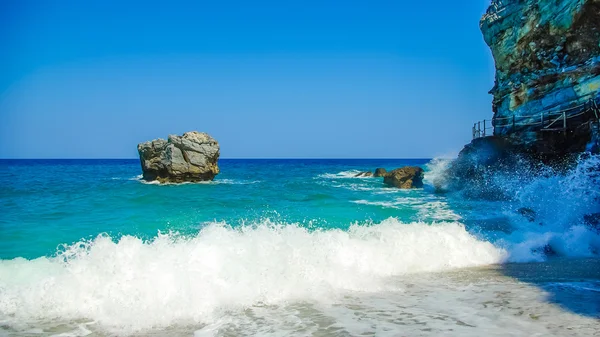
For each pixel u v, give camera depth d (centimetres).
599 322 506
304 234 898
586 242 1002
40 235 1058
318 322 526
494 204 1788
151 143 3100
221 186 2791
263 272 689
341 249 819
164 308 577
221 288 632
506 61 2619
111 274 653
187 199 1916
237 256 732
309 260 753
